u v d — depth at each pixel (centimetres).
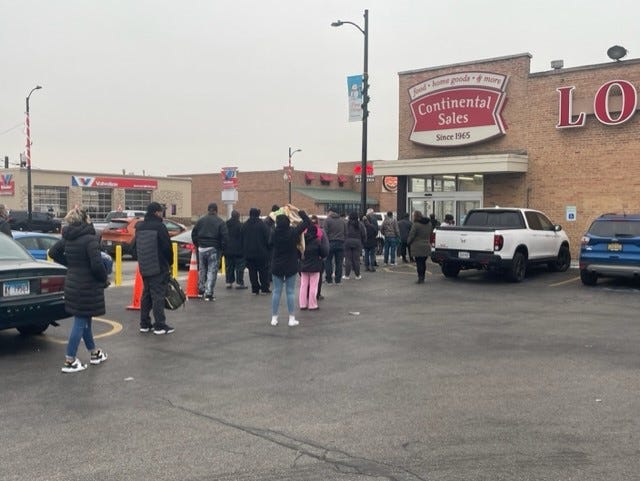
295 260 998
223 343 878
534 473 439
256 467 454
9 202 4500
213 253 1284
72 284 718
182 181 5644
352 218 1638
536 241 1653
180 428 538
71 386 666
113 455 478
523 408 587
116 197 5122
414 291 1422
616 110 1894
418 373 716
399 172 2295
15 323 811
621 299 1298
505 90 2131
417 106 2336
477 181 2227
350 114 2138
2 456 477
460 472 442
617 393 634
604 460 462
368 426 541
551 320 1055
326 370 731
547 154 2056
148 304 959
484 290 1438
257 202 5644
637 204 1881
